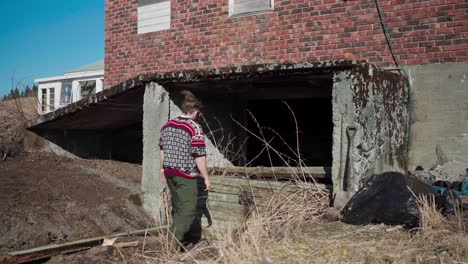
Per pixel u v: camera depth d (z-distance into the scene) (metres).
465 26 6.96
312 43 8.38
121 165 9.33
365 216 5.35
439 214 5.05
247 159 9.59
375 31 7.73
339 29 8.09
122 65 11.20
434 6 7.20
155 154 7.62
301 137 9.84
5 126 9.58
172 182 5.97
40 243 5.91
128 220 7.13
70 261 5.56
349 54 6.61
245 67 6.66
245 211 6.85
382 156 6.38
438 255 4.21
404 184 5.34
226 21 9.46
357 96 5.80
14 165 8.19
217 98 8.74
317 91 8.25
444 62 7.12
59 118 8.91
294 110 9.88
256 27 9.05
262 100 9.71
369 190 5.45
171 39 10.31
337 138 5.94
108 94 8.06
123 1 11.20
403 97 7.20
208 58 9.73
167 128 6.01
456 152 7.00
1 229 5.79
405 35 7.45
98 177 8.12
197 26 9.90
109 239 6.20
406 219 5.10
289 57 8.63
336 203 5.83
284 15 8.71
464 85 6.95
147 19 10.75
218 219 7.15
